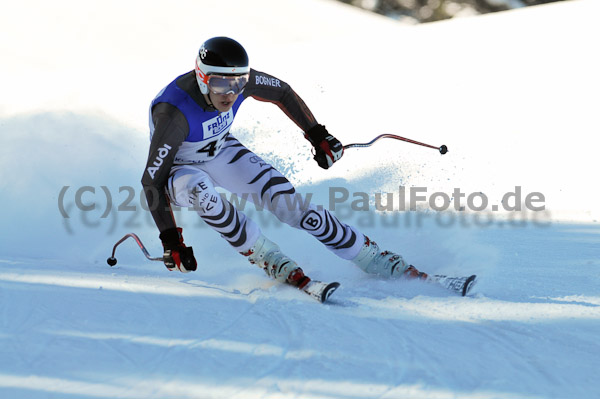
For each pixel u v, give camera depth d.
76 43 58.38
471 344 6.92
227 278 10.77
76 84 33.34
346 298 9.16
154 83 33.09
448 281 9.59
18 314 7.58
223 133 10.50
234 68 9.36
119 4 67.62
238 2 76.19
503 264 11.21
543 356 6.54
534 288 9.52
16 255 12.32
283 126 21.95
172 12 69.31
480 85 28.28
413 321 7.82
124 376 5.87
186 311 8.01
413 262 11.65
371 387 5.77
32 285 9.09
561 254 11.91
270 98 10.87
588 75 27.81
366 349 6.73
